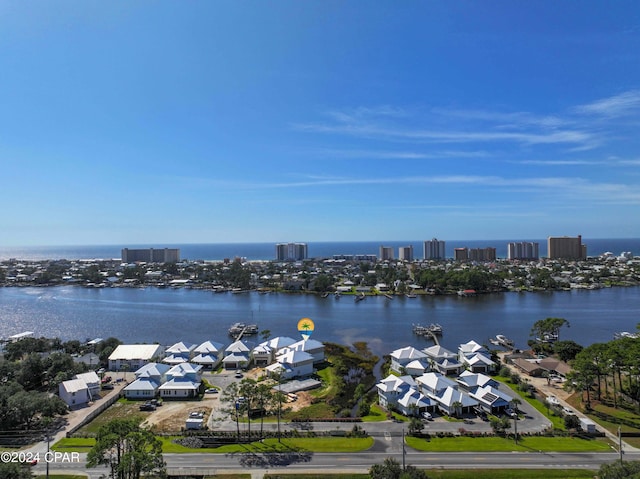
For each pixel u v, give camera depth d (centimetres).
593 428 8038
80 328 19588
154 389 10444
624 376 11250
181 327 19788
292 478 6356
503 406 9262
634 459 6956
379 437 7925
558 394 10350
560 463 6844
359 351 15438
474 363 12438
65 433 8131
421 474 5766
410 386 9962
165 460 6956
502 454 7181
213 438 7800
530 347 15912
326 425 8544
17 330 19262
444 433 8050
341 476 6406
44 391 10706
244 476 6425
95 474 6494
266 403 8944
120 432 5981
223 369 12950
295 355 12338
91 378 10569
